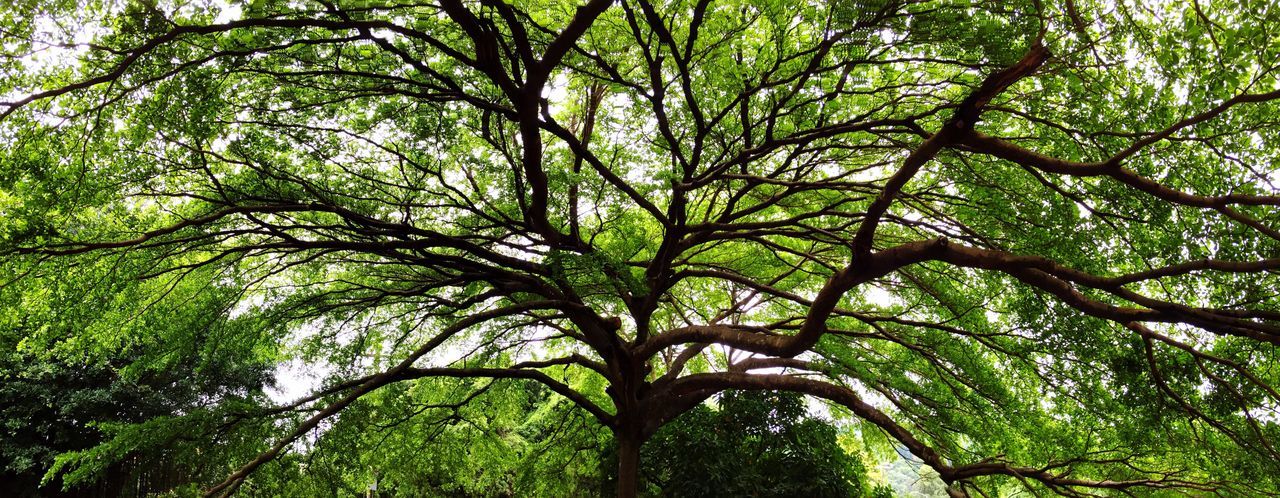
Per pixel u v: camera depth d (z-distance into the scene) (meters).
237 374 21.55
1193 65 6.32
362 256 12.64
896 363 11.62
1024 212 9.62
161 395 20.47
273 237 11.10
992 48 7.17
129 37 7.09
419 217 11.66
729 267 14.30
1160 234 8.33
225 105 8.55
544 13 8.04
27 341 11.41
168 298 11.81
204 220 9.16
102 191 8.63
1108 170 5.56
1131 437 9.07
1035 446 10.76
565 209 11.36
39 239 8.28
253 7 6.66
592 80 9.97
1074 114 8.32
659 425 12.12
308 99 9.02
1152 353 8.23
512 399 14.91
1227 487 8.61
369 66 8.77
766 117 9.35
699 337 10.64
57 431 19.42
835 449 12.63
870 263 7.19
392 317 13.27
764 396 12.30
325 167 10.39
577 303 11.45
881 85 9.62
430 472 14.57
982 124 9.39
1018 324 10.01
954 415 10.63
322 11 7.17
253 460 9.55
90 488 20.12
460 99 8.28
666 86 8.76
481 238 10.74
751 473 11.66
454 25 8.00
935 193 10.91
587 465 14.94
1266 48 5.58
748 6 7.70
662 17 7.68
